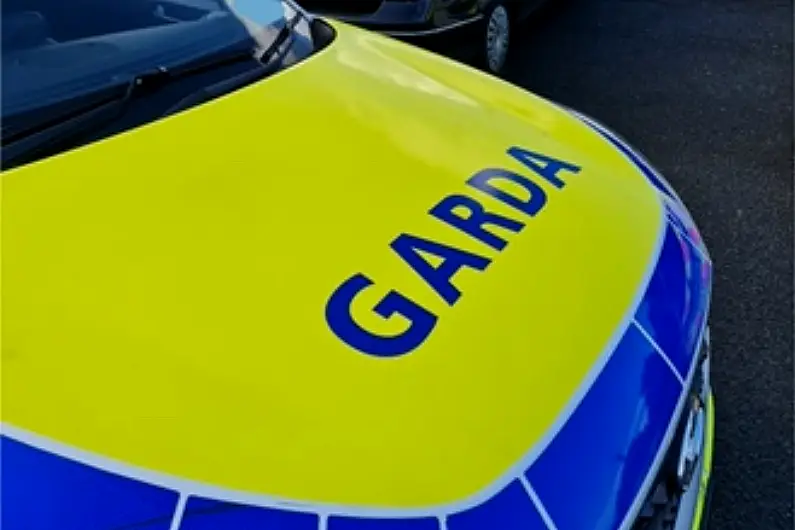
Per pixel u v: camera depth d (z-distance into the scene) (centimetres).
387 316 148
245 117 185
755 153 450
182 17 213
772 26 623
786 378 297
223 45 210
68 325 138
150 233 153
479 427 137
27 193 157
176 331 139
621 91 524
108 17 204
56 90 183
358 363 140
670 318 172
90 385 130
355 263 156
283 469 126
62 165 164
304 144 181
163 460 124
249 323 142
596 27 623
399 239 163
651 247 186
